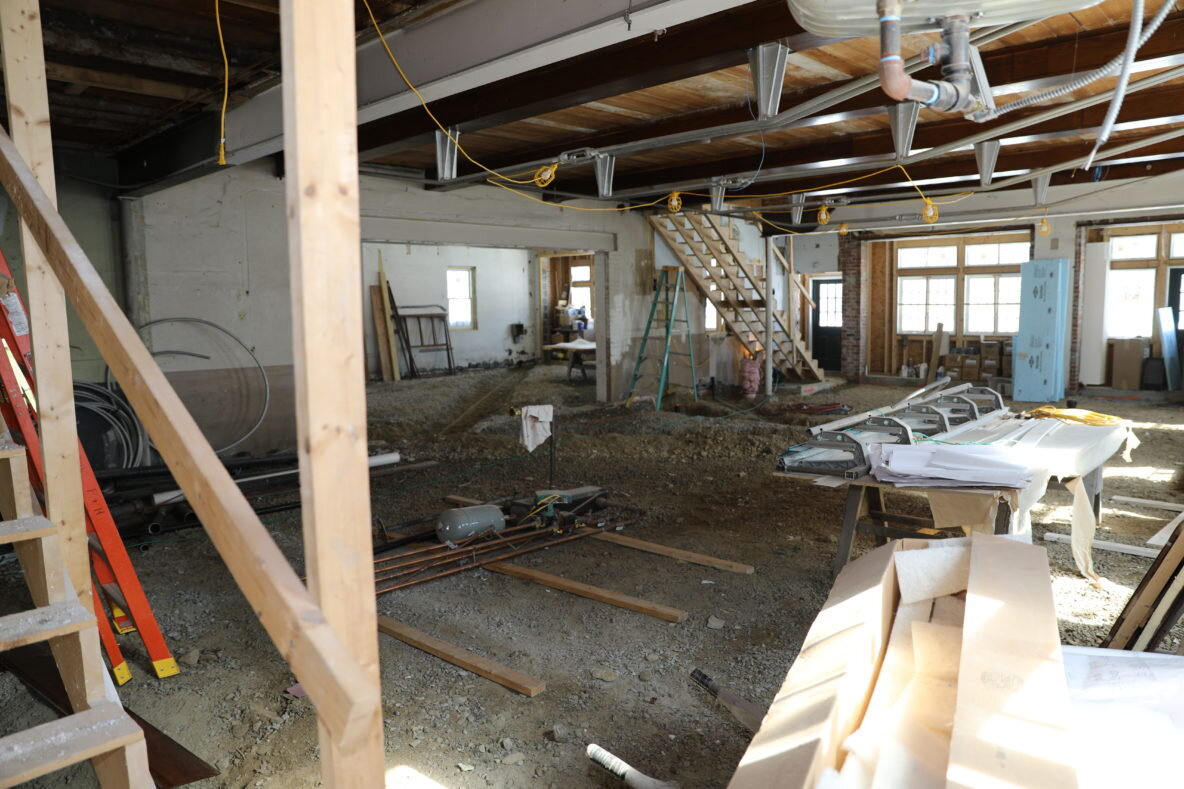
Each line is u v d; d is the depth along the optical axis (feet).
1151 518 17.97
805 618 12.76
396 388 44.62
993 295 42.11
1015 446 13.74
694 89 16.71
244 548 4.15
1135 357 36.50
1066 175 26.89
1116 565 14.85
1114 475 21.97
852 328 44.14
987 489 11.49
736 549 16.33
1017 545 8.06
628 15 9.93
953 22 5.99
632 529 17.87
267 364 25.41
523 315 56.95
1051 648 6.04
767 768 4.73
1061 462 12.71
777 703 5.59
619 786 8.51
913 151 20.31
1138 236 36.94
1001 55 13.99
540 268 57.41
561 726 9.54
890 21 5.54
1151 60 12.67
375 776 4.36
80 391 20.79
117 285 23.04
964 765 4.76
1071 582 13.93
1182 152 22.30
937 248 43.88
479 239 30.37
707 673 10.98
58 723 6.19
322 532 4.21
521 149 23.73
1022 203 35.35
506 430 30.89
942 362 43.70
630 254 36.45
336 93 4.04
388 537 17.12
